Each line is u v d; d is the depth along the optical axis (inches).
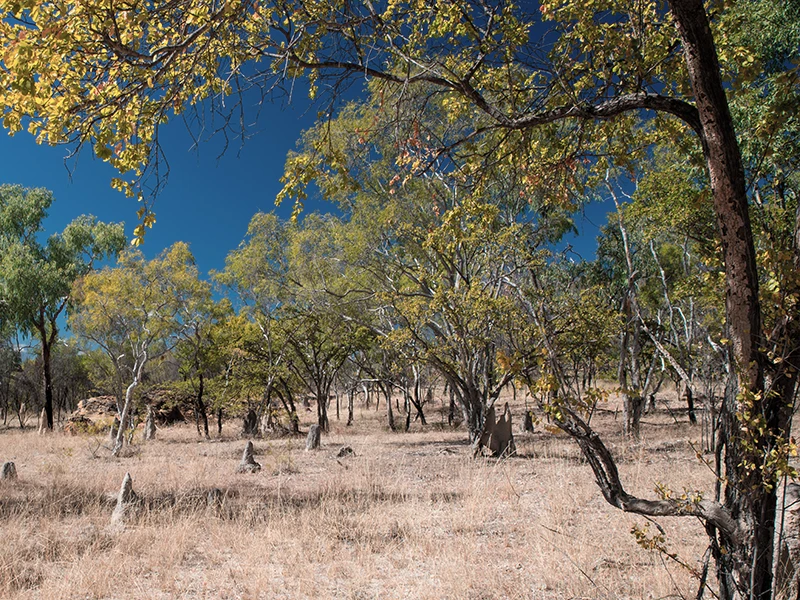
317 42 154.9
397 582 232.5
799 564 150.1
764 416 120.9
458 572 235.0
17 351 1648.6
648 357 890.7
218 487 446.9
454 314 617.0
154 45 136.6
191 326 1045.2
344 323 1040.2
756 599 117.2
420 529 307.9
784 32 321.1
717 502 129.6
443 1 167.2
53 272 1198.3
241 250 877.8
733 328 124.6
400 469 535.8
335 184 157.5
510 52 169.8
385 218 653.9
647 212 455.8
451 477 490.0
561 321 517.3
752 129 235.0
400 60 168.6
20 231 1268.5
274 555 271.6
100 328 863.1
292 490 438.3
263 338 1099.9
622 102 146.9
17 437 993.5
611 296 829.2
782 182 220.5
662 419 1086.4
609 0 172.7
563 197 201.9
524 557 255.9
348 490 424.2
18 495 412.8
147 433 1000.2
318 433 753.0
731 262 124.1
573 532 285.6
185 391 1203.2
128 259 869.2
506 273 630.5
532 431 938.7
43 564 260.1
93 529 319.3
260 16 145.1
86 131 136.5
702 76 123.9
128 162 145.8
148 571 253.3
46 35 107.0
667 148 416.8
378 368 1294.3
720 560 128.0
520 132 195.9
